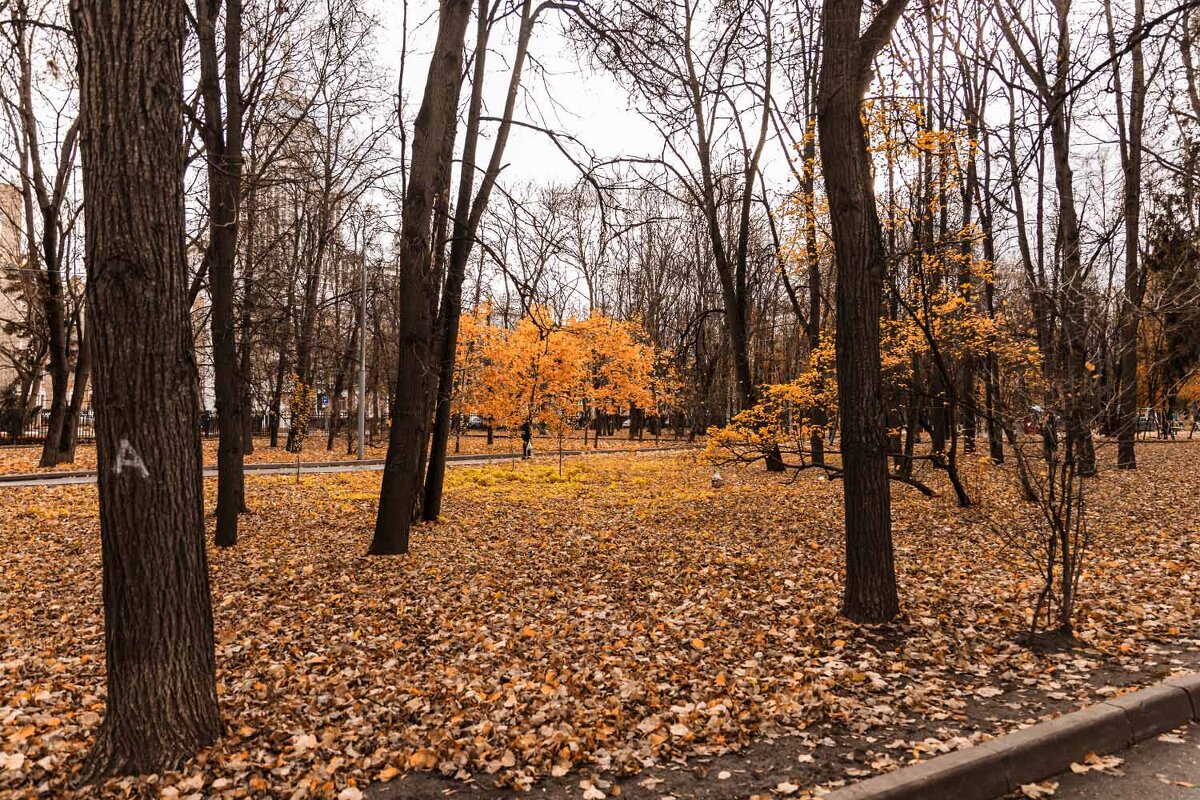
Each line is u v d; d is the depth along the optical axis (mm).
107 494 3666
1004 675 4930
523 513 14031
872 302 6215
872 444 6203
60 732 4238
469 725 4375
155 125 3627
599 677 5117
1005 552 8961
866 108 11141
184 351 3787
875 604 6172
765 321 36219
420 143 9820
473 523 12758
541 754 3879
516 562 9367
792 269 15781
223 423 10562
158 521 3693
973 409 10453
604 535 11320
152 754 3662
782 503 14516
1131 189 15195
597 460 29000
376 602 7488
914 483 9922
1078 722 3938
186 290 3826
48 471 20891
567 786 3578
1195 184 15234
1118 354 5609
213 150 10641
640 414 46438
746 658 5535
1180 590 6934
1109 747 3971
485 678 5238
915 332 12695
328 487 18391
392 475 9898
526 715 4473
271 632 6574
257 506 14570
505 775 3670
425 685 5125
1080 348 5648
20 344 39344
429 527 12305
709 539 10789
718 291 37031
